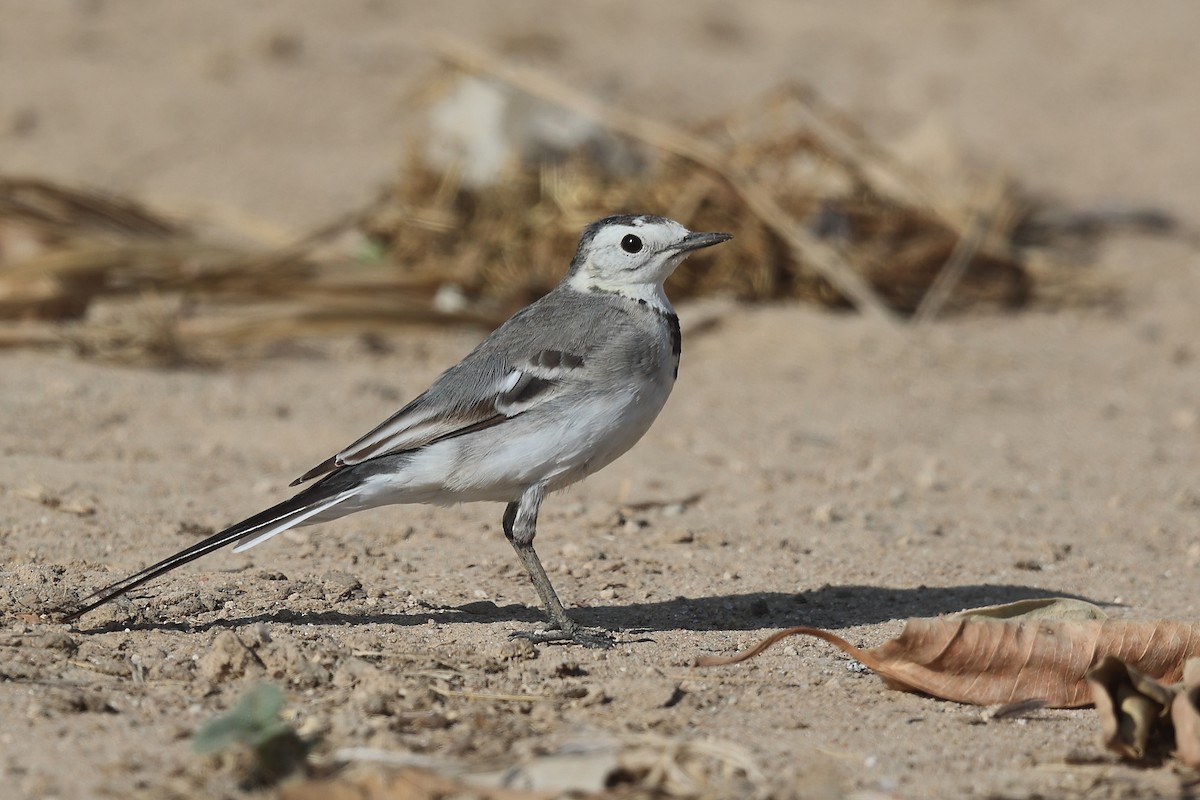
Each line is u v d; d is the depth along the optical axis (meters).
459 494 10.12
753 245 20.12
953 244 20.89
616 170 21.02
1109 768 7.86
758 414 16.50
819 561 12.00
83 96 27.73
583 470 10.27
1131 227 24.78
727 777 7.52
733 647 9.95
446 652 9.53
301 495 9.77
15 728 7.98
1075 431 16.31
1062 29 36.62
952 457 15.23
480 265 20.02
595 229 10.81
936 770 7.85
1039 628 8.96
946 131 25.92
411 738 8.00
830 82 31.73
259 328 18.17
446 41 20.66
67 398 15.73
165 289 18.72
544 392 10.02
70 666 9.00
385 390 16.78
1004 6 38.22
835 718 8.63
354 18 33.31
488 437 9.95
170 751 7.77
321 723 8.16
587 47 32.41
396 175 24.05
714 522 12.99
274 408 15.93
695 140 20.61
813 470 14.65
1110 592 11.35
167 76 29.08
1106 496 14.15
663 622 10.52
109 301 18.62
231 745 7.64
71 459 13.82
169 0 33.44
